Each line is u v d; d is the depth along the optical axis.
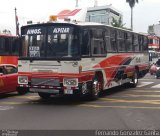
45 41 14.31
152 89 20.02
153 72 30.52
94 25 15.16
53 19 14.39
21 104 14.36
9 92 16.66
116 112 12.26
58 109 13.02
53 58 14.03
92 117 11.32
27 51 14.64
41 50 14.36
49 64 14.13
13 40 22.52
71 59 13.83
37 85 14.38
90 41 14.77
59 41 14.10
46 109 13.02
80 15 16.22
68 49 13.97
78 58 13.80
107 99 15.79
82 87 14.08
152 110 12.64
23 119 11.03
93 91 15.24
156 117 11.26
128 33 19.91
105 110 12.71
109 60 16.95
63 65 13.93
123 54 19.00
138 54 21.92
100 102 14.83
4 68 16.39
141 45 22.61
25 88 14.77
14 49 22.56
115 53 17.73
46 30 14.35
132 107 13.35
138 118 11.11
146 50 23.84
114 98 16.12
